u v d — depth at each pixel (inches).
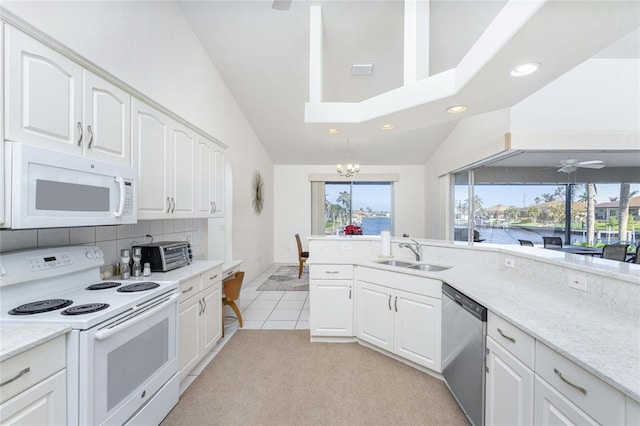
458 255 102.6
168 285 70.4
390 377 86.7
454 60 137.0
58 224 50.6
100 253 72.4
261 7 112.5
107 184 61.9
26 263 55.0
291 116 196.7
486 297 63.3
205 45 131.9
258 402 75.4
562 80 130.0
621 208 163.0
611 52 126.9
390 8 112.3
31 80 47.9
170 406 70.6
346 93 166.6
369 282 104.0
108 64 73.4
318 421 68.6
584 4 43.2
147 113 78.8
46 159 48.5
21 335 42.3
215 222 172.6
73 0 62.9
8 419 37.5
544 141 130.4
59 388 45.0
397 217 275.7
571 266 63.8
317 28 111.3
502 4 106.0
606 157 150.1
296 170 281.6
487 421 59.2
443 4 106.5
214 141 120.8
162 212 85.1
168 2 102.9
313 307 110.7
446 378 79.4
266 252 254.5
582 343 40.9
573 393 38.1
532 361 46.1
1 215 43.4
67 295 61.4
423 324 87.7
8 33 44.4
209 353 101.8
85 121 58.9
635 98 129.1
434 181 249.0
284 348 105.8
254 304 157.5
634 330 45.4
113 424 52.4
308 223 281.1
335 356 99.7
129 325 54.6
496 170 185.2
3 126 43.7
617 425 32.1
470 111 91.3
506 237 183.8
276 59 143.0
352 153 253.4
